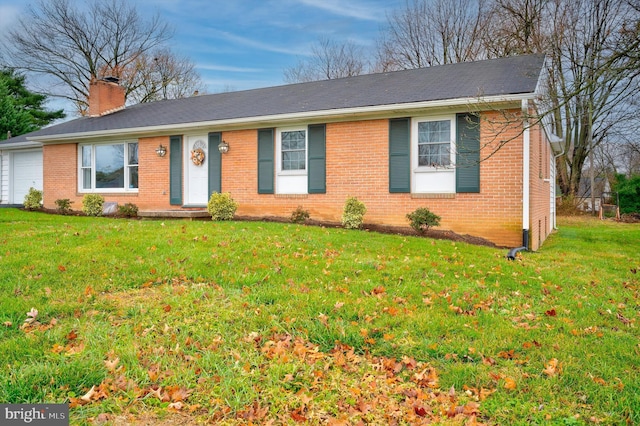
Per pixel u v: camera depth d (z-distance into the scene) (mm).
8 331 3977
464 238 10062
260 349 3889
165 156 14406
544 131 12914
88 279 5406
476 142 10234
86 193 15773
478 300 5301
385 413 3045
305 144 12438
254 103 14234
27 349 3600
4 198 19266
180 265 6082
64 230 8484
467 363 3746
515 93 9383
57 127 17406
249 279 5605
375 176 11438
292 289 5305
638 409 3029
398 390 3344
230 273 5828
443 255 7750
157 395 3100
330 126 11961
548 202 15242
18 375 3182
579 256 9289
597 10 20438
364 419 2973
